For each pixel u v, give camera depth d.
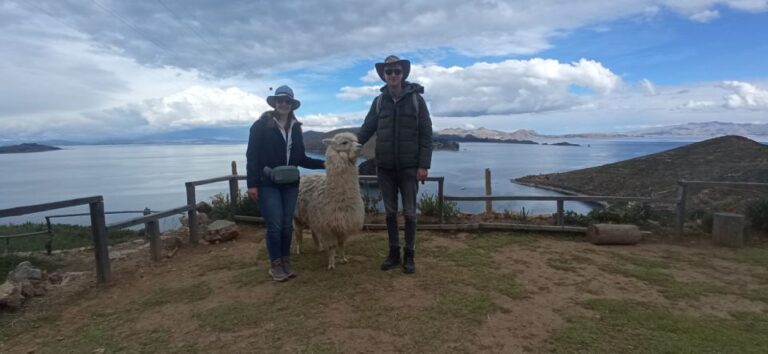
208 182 6.91
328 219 4.59
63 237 8.80
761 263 5.26
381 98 4.72
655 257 5.52
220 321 3.60
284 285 4.41
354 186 4.62
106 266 4.77
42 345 3.33
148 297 4.28
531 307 3.80
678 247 6.05
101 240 4.71
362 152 4.73
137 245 6.71
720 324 3.47
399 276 4.61
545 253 5.64
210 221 7.67
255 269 5.03
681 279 4.63
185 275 4.96
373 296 4.04
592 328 3.38
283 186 4.59
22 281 4.40
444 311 3.68
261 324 3.52
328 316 3.62
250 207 7.71
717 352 3.00
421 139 4.63
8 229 9.77
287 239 4.62
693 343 3.13
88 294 4.43
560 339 3.20
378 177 4.87
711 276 4.75
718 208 7.54
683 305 3.89
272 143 4.51
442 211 7.04
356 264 5.07
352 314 3.65
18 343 3.38
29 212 4.07
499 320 3.53
